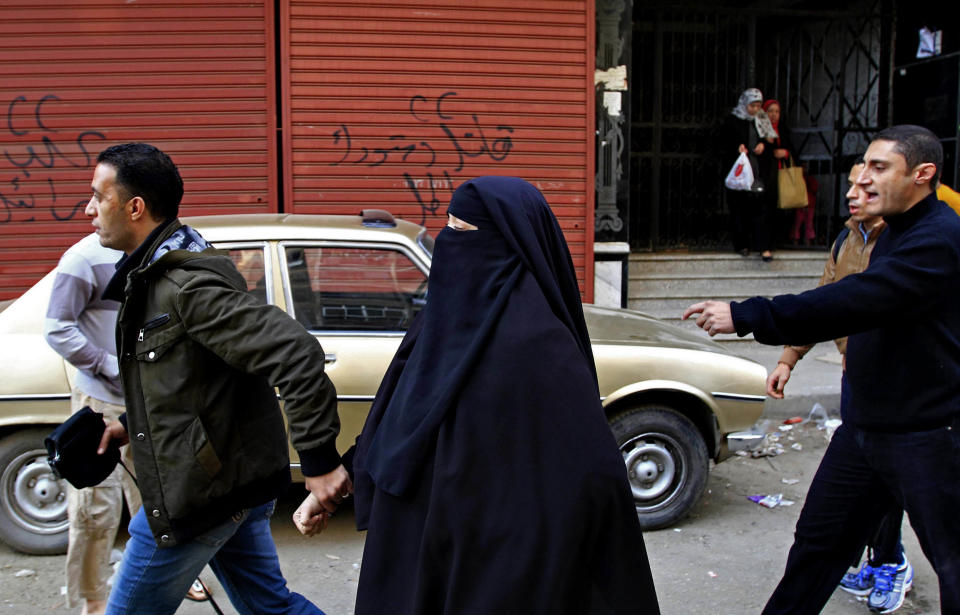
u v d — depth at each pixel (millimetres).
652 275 9422
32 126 7316
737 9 10297
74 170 7387
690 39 10961
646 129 10852
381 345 4395
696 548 4520
